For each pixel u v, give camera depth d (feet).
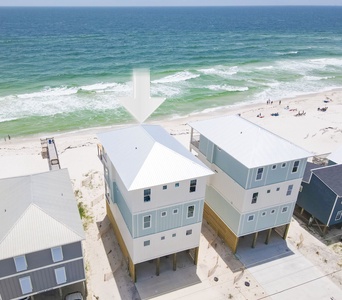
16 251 60.39
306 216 107.96
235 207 85.81
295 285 81.00
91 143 156.76
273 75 304.30
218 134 92.38
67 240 63.98
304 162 84.79
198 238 81.41
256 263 87.30
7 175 126.62
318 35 618.03
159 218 72.90
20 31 545.85
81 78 265.95
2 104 203.21
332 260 89.66
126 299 75.15
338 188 93.35
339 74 318.45
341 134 175.83
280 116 201.57
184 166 72.84
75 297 71.20
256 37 557.74
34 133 167.73
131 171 70.85
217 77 286.05
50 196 73.36
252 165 77.46
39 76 266.57
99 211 106.01
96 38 480.23
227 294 77.51
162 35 538.06
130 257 77.66
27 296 66.90
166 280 80.74
